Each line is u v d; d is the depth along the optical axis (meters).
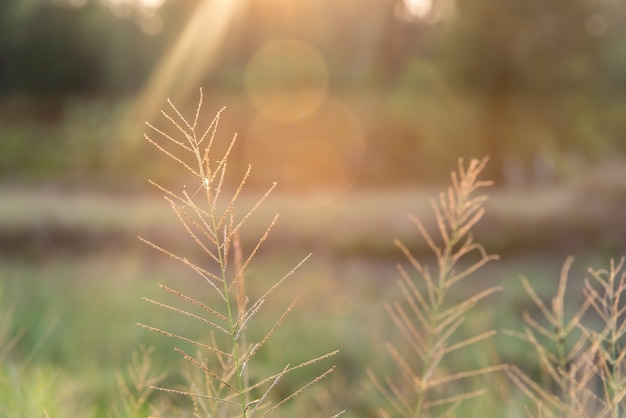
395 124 30.00
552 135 27.52
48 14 36.69
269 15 36.66
